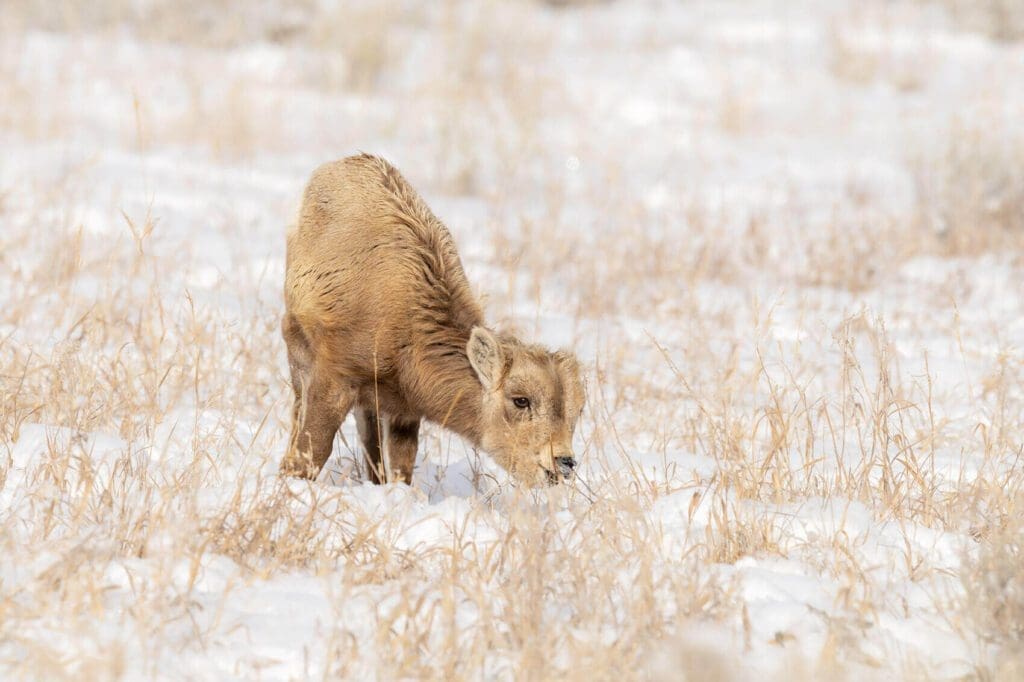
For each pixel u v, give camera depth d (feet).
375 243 56.70
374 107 156.56
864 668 38.96
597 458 59.47
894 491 55.57
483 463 63.98
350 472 60.90
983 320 93.56
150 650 38.14
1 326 74.54
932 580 44.70
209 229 106.73
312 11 186.50
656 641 39.99
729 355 78.95
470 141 136.15
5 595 39.99
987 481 56.80
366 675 37.96
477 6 201.36
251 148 135.85
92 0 184.14
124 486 50.03
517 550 47.14
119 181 117.19
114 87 153.99
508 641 40.34
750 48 192.75
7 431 56.34
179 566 44.19
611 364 78.54
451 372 55.57
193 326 68.23
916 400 74.74
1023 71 181.57
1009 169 123.65
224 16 183.62
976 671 38.17
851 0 218.38
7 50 160.35
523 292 96.63
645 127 156.66
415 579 44.01
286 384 65.16
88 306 77.77
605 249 106.83
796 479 59.98
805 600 44.27
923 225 118.62
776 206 127.65
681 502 54.08
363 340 56.59
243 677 37.78
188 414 62.44
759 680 37.83
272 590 43.88
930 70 180.86
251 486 52.85
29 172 115.65
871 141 151.84
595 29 200.03
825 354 83.15
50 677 35.68
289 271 61.36
